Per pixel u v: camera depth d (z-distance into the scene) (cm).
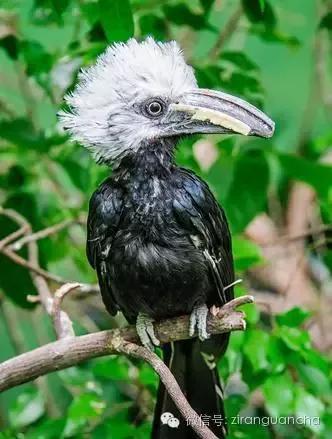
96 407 646
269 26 712
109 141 568
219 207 589
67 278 844
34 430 660
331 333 816
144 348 528
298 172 717
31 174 791
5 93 849
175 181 569
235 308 541
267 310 697
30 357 542
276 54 914
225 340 596
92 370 681
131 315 586
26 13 723
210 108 559
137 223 562
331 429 647
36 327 825
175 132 564
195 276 563
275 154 718
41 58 684
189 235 564
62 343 546
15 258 666
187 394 600
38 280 664
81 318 798
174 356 604
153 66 567
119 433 628
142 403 681
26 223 706
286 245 847
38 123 768
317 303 826
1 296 795
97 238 570
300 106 903
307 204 855
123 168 571
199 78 683
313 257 818
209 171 703
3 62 867
